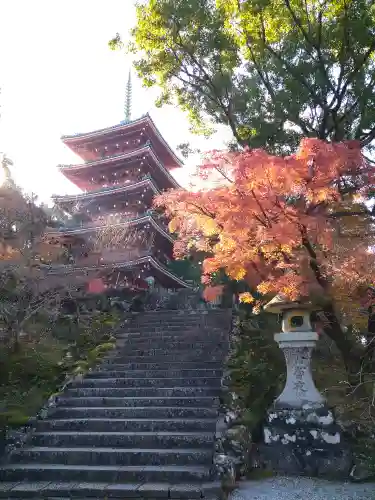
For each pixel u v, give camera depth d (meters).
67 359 13.39
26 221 16.91
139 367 12.42
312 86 11.07
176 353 13.28
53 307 16.92
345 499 6.09
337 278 8.01
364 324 10.29
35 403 10.36
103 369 12.53
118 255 24.50
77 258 23.11
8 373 11.97
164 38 12.17
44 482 7.18
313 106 11.53
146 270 25.34
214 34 11.89
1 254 16.12
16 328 13.70
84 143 30.80
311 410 7.80
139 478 6.98
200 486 6.50
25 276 15.72
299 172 7.19
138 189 26.81
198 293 24.98
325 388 9.59
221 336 14.48
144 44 12.34
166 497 6.36
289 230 7.26
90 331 16.22
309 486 6.79
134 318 18.22
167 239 28.08
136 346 14.33
